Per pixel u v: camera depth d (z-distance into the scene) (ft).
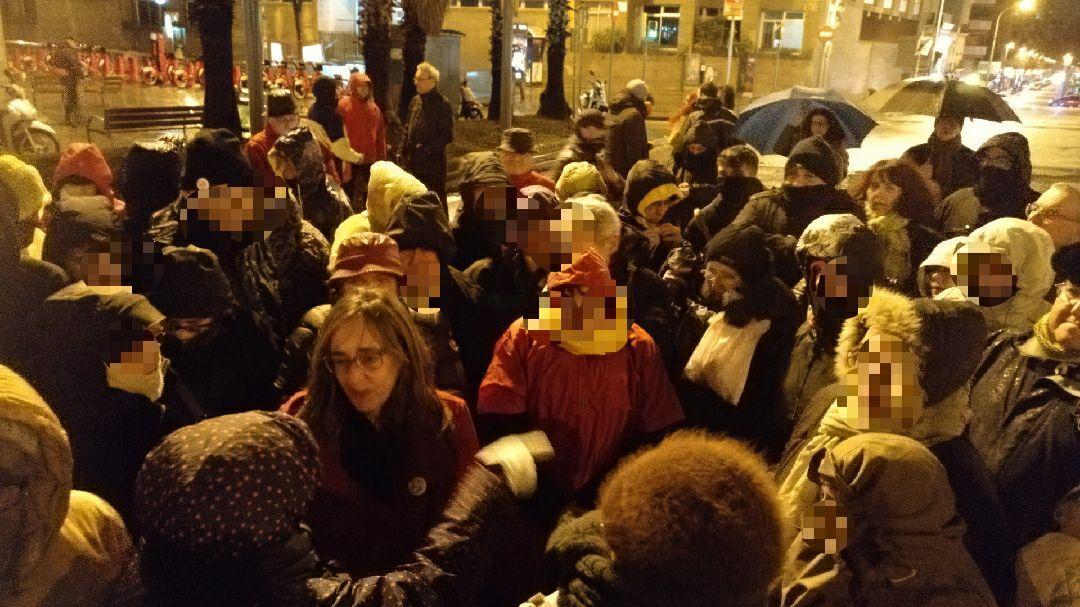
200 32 34.53
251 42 28.27
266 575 4.00
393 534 6.13
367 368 6.04
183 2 126.62
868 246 8.04
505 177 11.46
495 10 72.18
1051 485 6.84
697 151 23.61
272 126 16.03
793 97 21.98
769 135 21.98
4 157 10.69
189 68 82.17
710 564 3.67
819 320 7.93
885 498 5.31
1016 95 272.10
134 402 6.71
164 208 9.79
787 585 5.72
